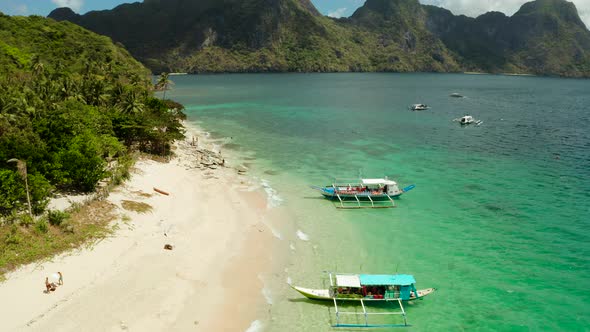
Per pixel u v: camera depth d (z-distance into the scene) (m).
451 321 32.97
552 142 95.62
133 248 40.22
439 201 58.25
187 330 30.27
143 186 55.59
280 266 39.88
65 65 149.50
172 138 73.12
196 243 42.88
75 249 38.06
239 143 91.50
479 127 115.38
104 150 61.19
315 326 31.80
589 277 39.31
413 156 82.12
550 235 47.88
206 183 61.97
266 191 60.34
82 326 29.19
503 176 69.62
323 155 81.94
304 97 195.38
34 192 42.19
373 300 34.78
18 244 36.00
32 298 31.17
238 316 32.34
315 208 54.84
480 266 41.09
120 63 182.25
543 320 33.22
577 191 62.19
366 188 59.09
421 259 42.25
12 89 79.25
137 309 31.67
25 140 49.34
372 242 45.69
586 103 181.00
